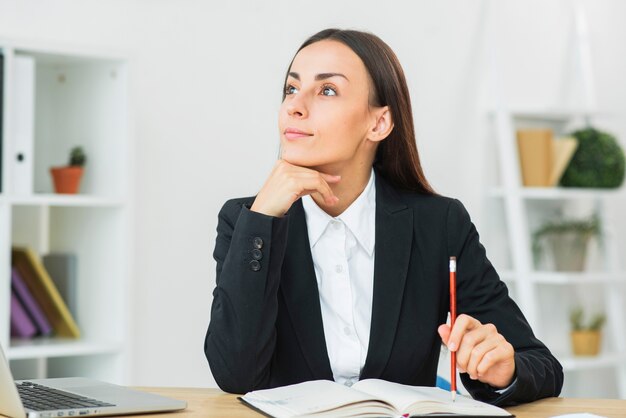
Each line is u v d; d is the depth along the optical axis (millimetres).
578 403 1588
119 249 2904
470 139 3943
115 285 2912
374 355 1723
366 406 1351
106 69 2955
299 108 1700
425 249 1826
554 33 4207
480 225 3959
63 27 3139
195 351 3395
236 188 3469
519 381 1537
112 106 2934
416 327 1760
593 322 4004
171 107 3330
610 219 4211
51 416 1318
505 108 3869
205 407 1461
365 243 1797
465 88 3939
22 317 2887
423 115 3822
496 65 3920
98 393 1514
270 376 1759
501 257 4004
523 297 3809
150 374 3285
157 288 3301
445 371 2920
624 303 4277
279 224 1630
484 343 1508
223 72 3432
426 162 3816
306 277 1754
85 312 3025
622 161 4000
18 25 3061
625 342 4121
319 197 1774
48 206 3150
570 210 4211
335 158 1712
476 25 3979
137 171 3254
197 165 3385
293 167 1673
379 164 1897
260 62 3510
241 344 1629
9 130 2697
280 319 1752
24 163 2740
